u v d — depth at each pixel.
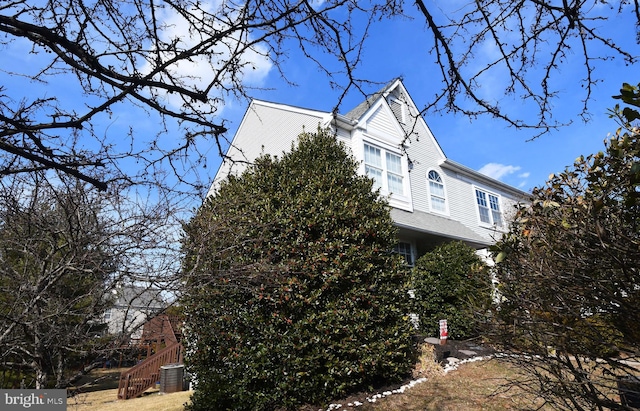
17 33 1.67
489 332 3.27
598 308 2.71
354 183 8.11
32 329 2.98
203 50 1.87
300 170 7.79
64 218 3.30
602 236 2.49
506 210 17.00
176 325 6.18
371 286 6.63
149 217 3.03
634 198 2.59
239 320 6.14
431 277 10.08
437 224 13.10
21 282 3.03
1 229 3.15
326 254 6.50
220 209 4.57
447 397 5.95
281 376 5.85
